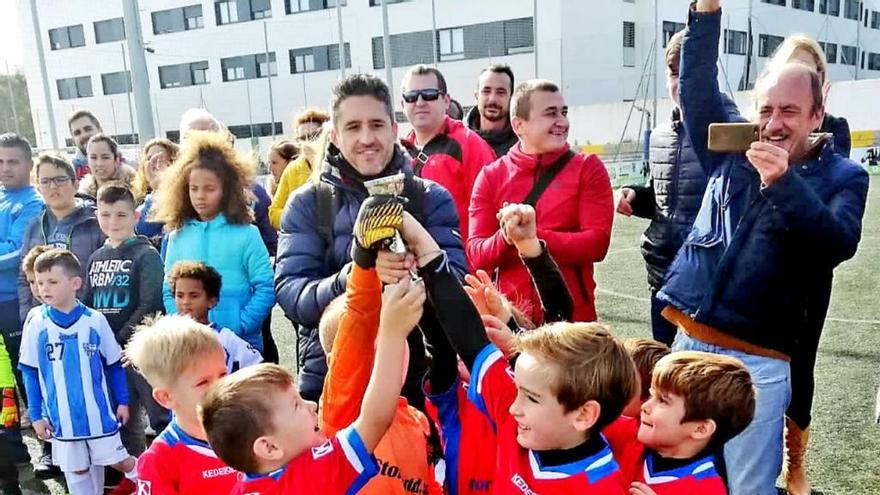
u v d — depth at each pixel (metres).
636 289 6.96
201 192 3.24
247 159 3.42
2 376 3.31
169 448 2.03
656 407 1.53
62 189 3.91
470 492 1.52
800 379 2.76
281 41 25.81
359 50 24.47
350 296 1.47
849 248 1.91
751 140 1.87
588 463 1.36
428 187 2.17
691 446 1.51
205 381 2.04
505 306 1.84
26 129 33.38
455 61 22.84
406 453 1.57
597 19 21.69
